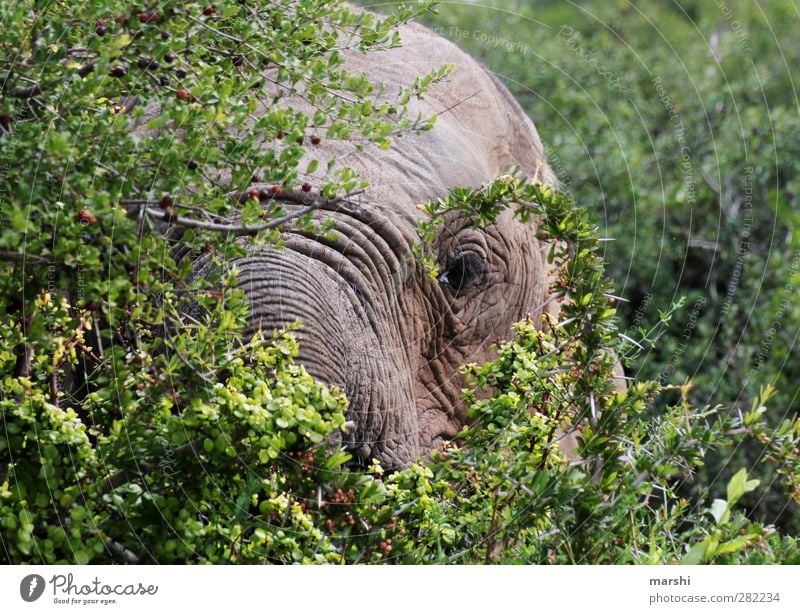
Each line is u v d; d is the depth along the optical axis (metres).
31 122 5.76
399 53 9.23
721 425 6.68
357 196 7.86
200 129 5.77
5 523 5.66
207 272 6.80
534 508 6.10
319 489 5.89
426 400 9.02
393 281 8.16
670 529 7.38
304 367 6.66
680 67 17.86
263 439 5.64
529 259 9.89
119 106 6.93
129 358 5.91
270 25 6.62
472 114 9.57
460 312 9.12
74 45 6.11
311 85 6.53
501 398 7.07
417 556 6.29
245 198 7.01
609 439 6.43
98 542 5.72
